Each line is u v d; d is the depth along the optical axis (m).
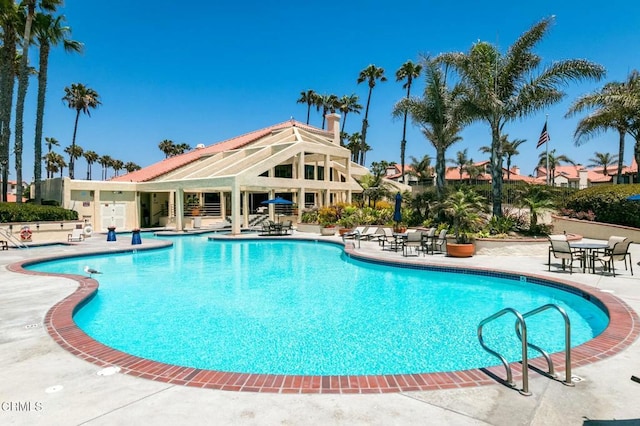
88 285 9.77
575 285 9.31
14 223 21.36
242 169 30.70
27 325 6.46
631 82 24.89
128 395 4.06
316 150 32.94
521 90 17.50
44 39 26.91
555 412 3.65
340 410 3.73
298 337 7.08
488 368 4.67
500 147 17.81
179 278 12.84
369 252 16.72
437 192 23.02
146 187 31.66
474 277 12.03
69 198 28.61
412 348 6.50
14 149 25.52
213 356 6.23
